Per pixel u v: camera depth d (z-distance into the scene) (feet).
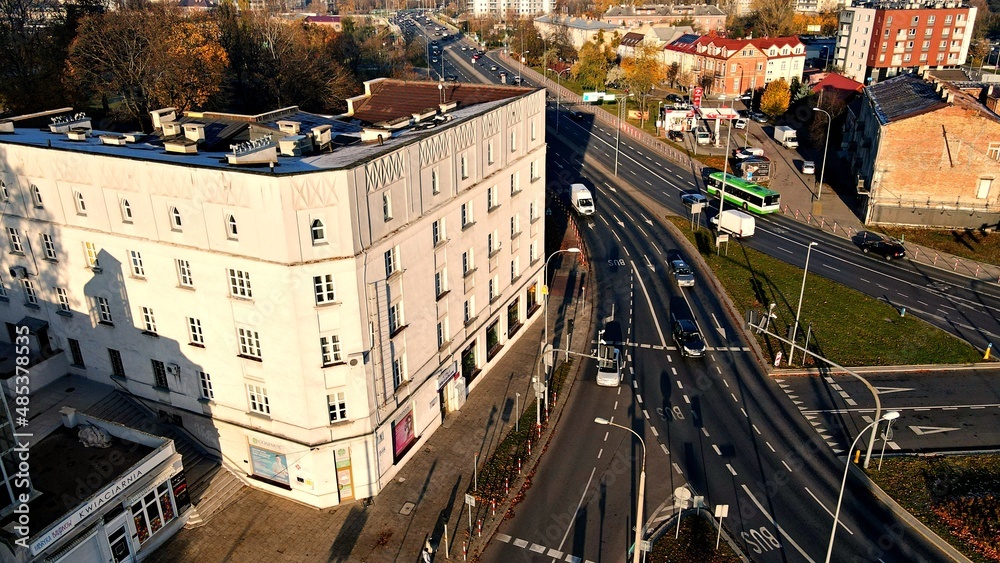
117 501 118.32
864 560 124.77
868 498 140.05
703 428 161.68
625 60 562.66
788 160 370.32
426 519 135.23
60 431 137.28
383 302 134.92
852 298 220.84
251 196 118.83
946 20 520.83
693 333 194.39
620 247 264.52
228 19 360.69
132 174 130.52
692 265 248.93
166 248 132.46
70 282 148.05
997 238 264.52
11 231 151.12
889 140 269.85
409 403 148.46
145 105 289.12
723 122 434.71
